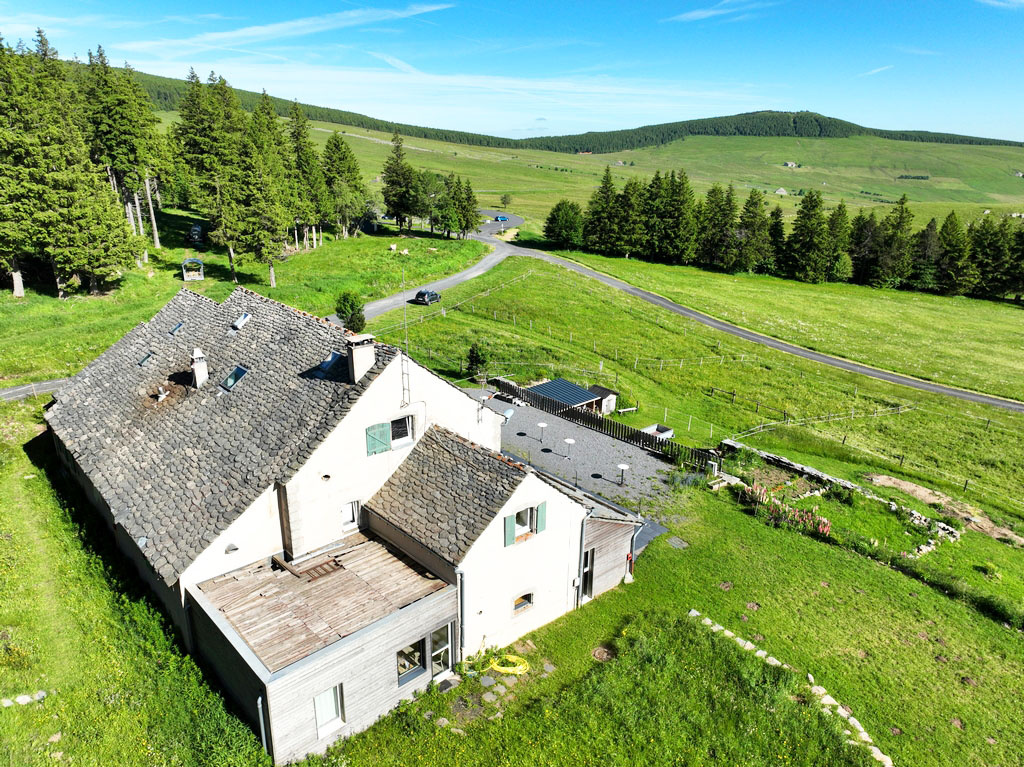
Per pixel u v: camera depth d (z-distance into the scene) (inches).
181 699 733.3
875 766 723.4
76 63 4330.7
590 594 1019.9
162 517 846.5
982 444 2076.8
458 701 786.8
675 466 1524.4
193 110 3897.6
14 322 2032.5
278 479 818.2
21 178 2180.1
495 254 4498.0
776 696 808.9
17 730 680.4
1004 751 778.2
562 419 1775.3
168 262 3198.8
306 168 4215.1
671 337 2955.2
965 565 1250.6
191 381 1097.4
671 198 5007.4
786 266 5029.5
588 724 754.2
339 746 706.8
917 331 3567.9
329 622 729.6
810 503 1435.8
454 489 873.5
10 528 1054.4
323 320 1050.7
